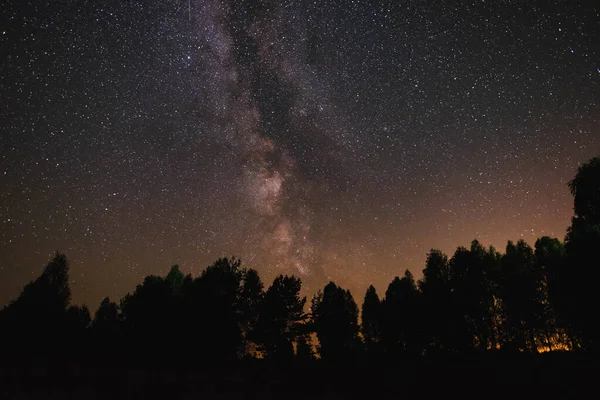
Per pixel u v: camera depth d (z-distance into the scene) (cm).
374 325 4069
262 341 3078
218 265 3119
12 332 2484
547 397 1379
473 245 3531
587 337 2066
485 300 3131
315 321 3534
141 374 1820
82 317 3325
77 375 1650
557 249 2930
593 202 2080
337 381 1823
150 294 2798
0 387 1327
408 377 1884
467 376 1830
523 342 2930
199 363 2492
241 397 1441
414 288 3762
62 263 2989
